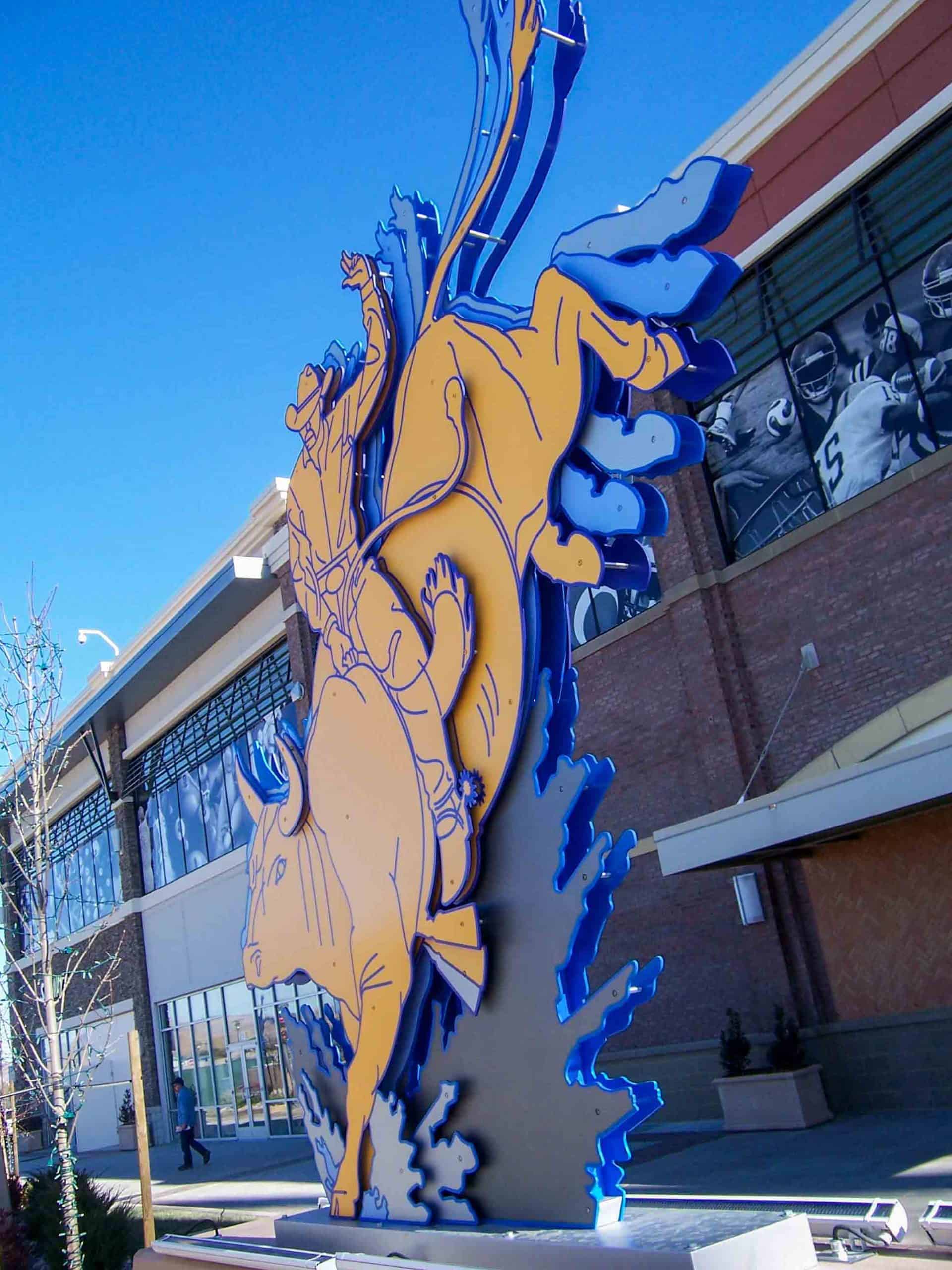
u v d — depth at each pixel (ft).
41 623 43.37
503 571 20.62
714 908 49.67
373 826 23.90
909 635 42.57
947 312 42.60
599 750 55.47
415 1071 22.47
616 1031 17.79
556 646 20.04
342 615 25.77
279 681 80.64
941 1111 39.73
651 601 53.57
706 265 16.99
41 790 41.96
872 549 44.11
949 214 42.75
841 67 45.88
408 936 22.25
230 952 86.99
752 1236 16.07
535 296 20.21
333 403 27.32
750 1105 43.16
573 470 19.27
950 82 42.42
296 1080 26.63
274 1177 56.80
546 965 18.98
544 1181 18.79
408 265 24.95
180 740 96.68
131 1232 38.14
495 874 20.30
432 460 22.70
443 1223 20.56
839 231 46.88
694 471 51.65
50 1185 39.68
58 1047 38.47
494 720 20.48
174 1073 96.07
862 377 45.52
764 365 49.62
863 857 44.32
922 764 33.96
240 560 76.89
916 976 42.34
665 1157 39.60
